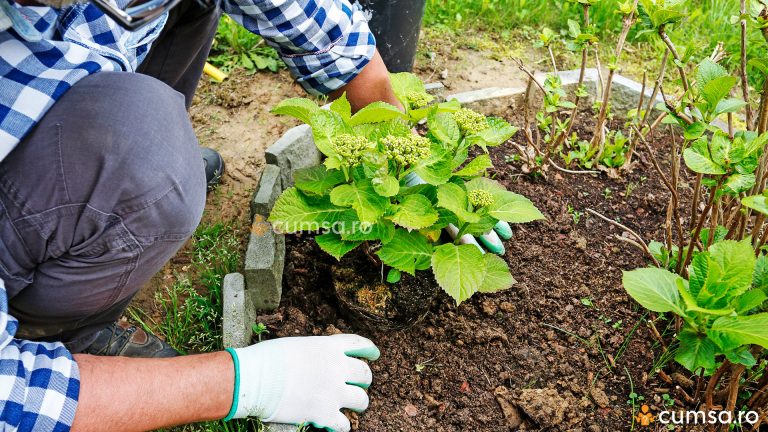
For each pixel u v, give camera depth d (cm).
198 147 152
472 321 200
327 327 195
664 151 263
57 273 140
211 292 207
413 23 271
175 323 201
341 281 196
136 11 105
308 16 171
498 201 182
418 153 163
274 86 302
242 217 238
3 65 121
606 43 341
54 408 123
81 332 165
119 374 138
